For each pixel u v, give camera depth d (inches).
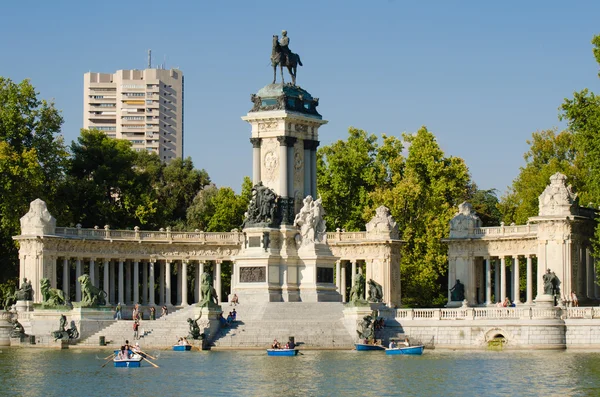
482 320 5723.4
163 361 4997.5
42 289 6181.1
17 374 4549.7
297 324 5748.0
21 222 6978.4
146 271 7495.1
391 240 7406.5
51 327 6107.3
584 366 4712.1
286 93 6427.2
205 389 4089.6
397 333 5871.1
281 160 6363.2
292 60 6589.6
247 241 6309.1
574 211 6761.8
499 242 7303.2
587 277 6973.4
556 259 6683.1
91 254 7199.8
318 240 6363.2
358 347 5565.9
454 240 7450.8
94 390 4084.6
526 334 5615.2
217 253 7559.1
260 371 4594.0
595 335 5556.1
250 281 6259.8
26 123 7647.6
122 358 4800.7
